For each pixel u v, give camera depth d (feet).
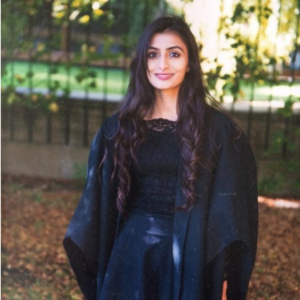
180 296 8.32
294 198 15.44
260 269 13.42
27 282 13.06
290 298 12.62
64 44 15.72
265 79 15.35
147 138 8.27
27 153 15.84
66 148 15.88
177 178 8.24
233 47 15.14
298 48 15.34
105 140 8.61
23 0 15.43
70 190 15.65
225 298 9.06
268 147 15.49
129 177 8.38
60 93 15.79
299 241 14.19
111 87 16.03
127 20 15.46
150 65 8.29
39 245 14.10
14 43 15.65
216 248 8.30
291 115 15.39
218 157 8.31
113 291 8.52
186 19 15.10
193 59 8.34
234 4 15.06
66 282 13.05
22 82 15.80
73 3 15.47
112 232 8.82
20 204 15.14
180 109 8.28
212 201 8.29
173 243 8.23
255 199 8.63
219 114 8.43
